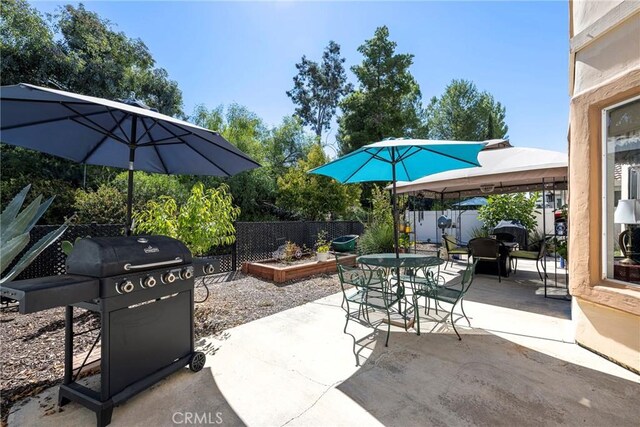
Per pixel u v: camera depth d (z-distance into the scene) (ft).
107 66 40.40
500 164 18.43
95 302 6.86
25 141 9.68
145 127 10.63
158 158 12.47
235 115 52.13
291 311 14.64
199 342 11.03
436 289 12.88
